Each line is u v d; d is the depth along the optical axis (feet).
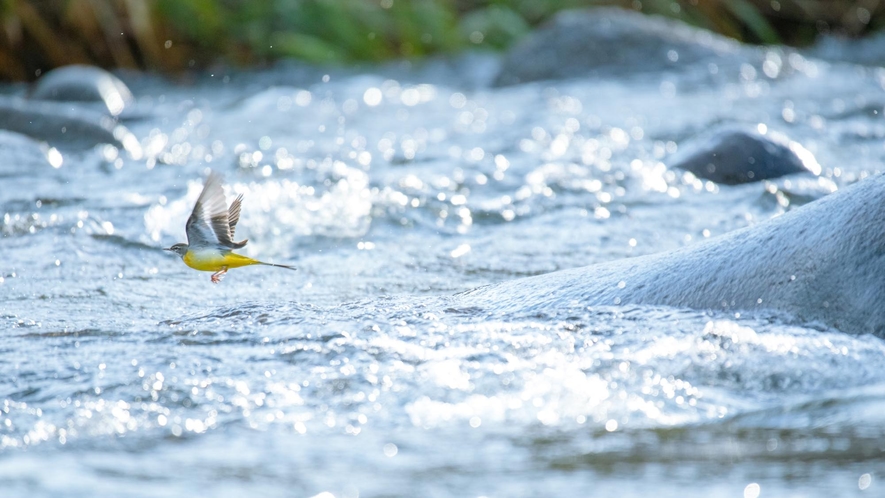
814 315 35.70
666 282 38.86
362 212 62.85
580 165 76.13
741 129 72.90
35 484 24.14
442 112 108.06
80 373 32.45
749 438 26.94
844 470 24.36
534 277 42.65
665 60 126.31
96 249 54.60
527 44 131.23
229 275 50.19
